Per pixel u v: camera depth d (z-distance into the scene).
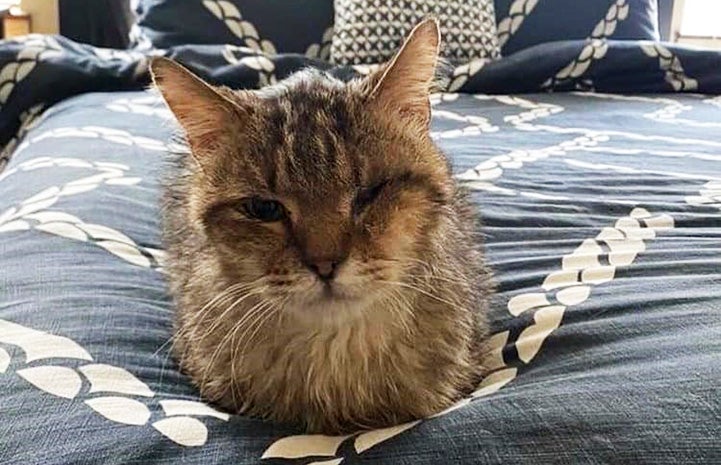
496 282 0.41
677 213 0.50
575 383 0.29
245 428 0.29
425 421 0.29
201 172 0.34
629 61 0.89
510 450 0.26
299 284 0.31
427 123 0.35
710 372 0.28
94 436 0.27
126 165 0.59
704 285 0.38
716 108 0.82
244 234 0.32
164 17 0.93
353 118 0.33
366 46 0.90
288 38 0.94
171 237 0.42
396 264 0.32
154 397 0.31
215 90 0.33
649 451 0.25
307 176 0.31
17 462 0.26
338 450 0.28
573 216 0.50
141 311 0.38
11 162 0.63
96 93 0.82
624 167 0.61
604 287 0.39
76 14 1.06
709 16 1.26
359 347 0.33
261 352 0.33
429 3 0.91
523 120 0.76
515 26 0.97
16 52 0.82
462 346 0.34
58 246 0.44
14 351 0.32
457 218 0.39
